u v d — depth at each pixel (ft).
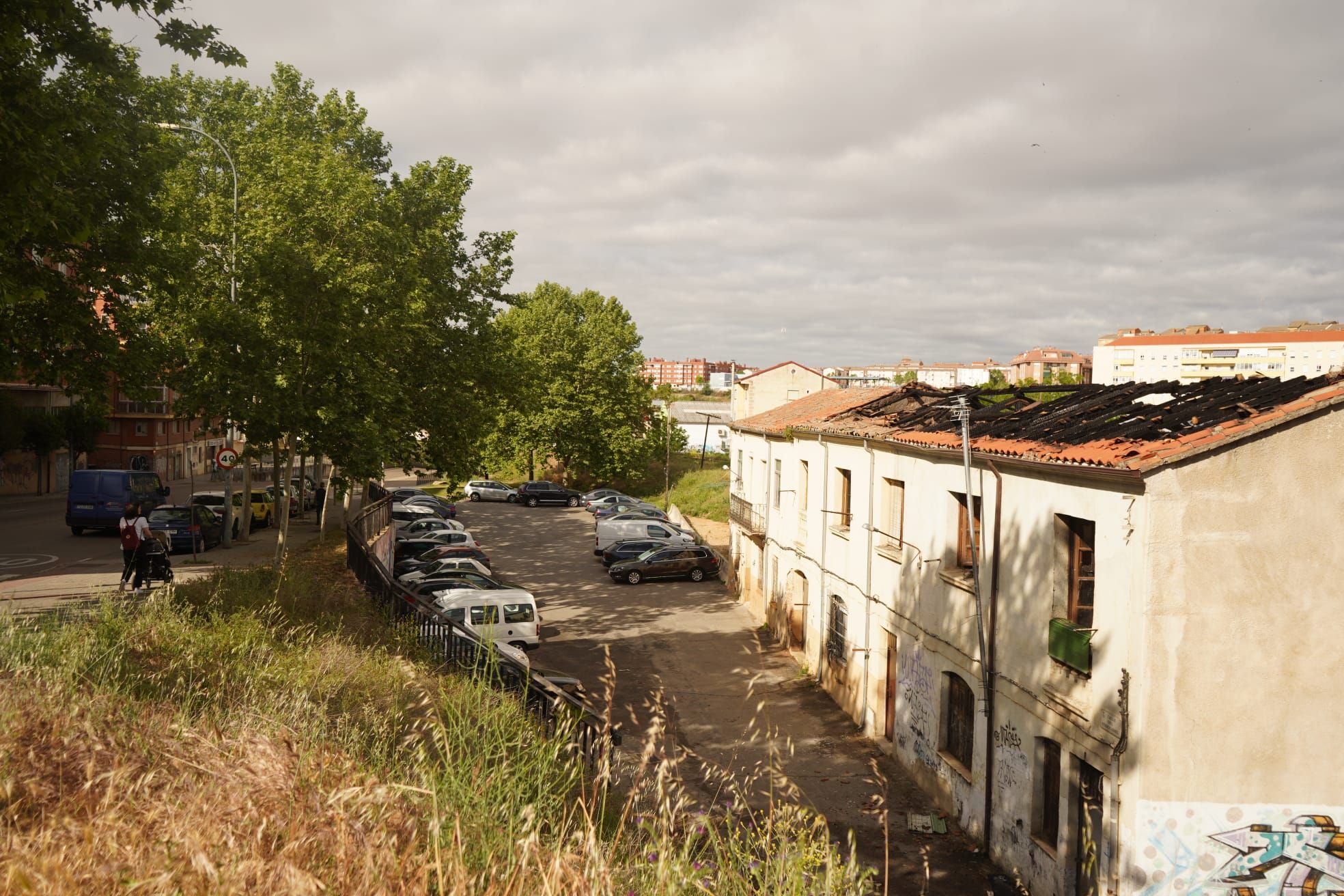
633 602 96.63
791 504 78.95
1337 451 30.53
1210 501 30.12
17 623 27.25
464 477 107.55
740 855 12.99
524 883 10.48
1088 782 33.76
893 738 54.08
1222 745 30.35
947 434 47.32
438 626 43.21
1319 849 30.27
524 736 17.87
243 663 27.55
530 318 218.79
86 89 48.52
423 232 100.68
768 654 76.33
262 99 104.01
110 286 52.65
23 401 154.30
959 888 37.11
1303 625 30.50
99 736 13.99
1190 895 30.17
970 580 43.86
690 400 374.02
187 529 84.99
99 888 8.64
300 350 67.26
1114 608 31.48
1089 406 40.86
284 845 9.95
